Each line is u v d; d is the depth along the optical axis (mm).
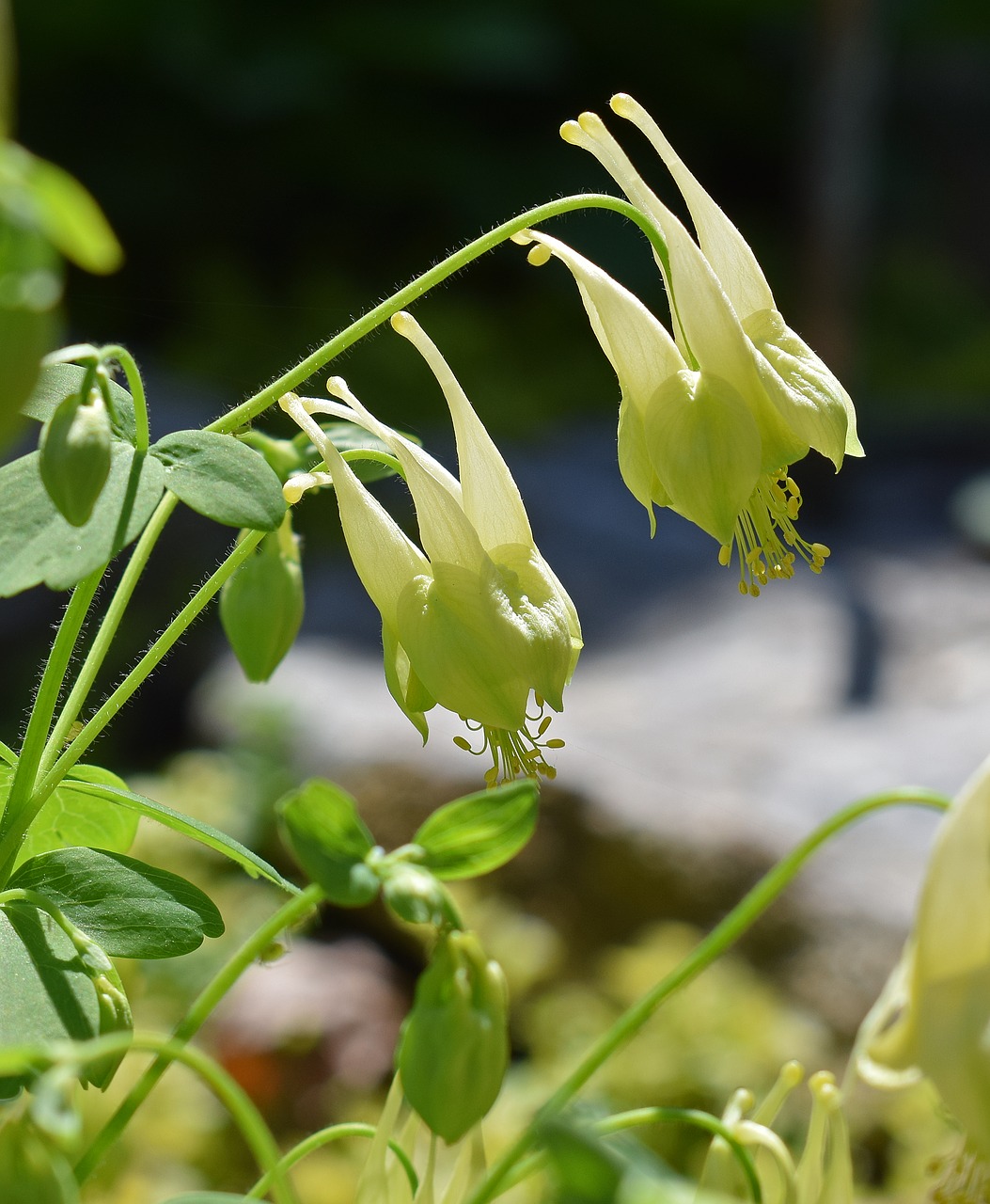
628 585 8492
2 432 989
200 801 5648
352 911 5602
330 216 12891
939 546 9211
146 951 1412
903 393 13000
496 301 12812
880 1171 4242
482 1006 1183
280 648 1913
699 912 5387
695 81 13805
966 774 6043
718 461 1479
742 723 6684
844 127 10641
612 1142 1163
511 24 12695
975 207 16125
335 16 12438
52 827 1736
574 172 13070
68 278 11875
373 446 1839
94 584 1460
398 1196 1439
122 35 11930
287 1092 4648
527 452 10539
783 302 13273
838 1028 4984
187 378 10883
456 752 5922
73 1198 1105
